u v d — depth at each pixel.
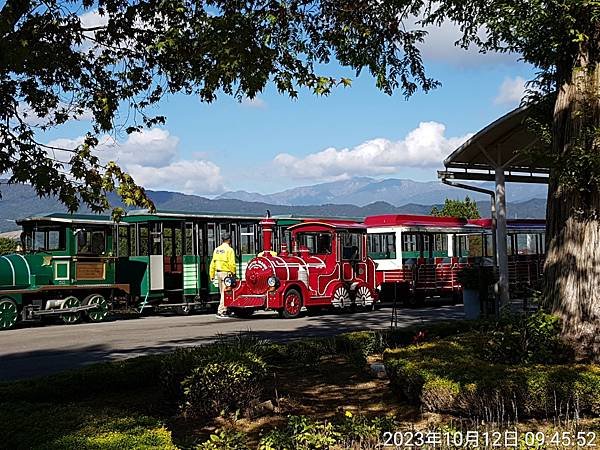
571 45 9.09
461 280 15.79
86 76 7.80
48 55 7.08
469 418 6.79
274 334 14.62
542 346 8.44
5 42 6.18
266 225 20.39
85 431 5.08
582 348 8.55
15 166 6.57
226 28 7.88
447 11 10.30
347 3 9.70
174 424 7.00
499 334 8.80
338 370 9.55
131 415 5.64
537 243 29.02
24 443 4.85
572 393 6.70
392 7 9.88
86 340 14.02
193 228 21.83
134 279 20.42
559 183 8.89
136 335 14.78
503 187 16.34
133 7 7.70
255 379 7.64
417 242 24.38
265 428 6.83
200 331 15.41
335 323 17.16
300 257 19.89
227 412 7.30
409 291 22.92
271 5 8.77
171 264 21.17
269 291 18.75
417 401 7.38
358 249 21.33
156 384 8.50
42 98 7.44
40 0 6.82
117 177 7.11
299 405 7.62
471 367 7.34
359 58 10.16
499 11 9.16
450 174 17.03
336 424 6.45
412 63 10.75
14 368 10.66
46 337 14.71
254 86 8.12
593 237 8.71
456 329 11.92
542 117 10.96
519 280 25.72
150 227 20.73
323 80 8.09
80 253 18.91
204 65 8.26
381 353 10.81
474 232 26.94
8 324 17.25
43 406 6.05
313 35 9.91
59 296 18.44
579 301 8.69
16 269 17.62
